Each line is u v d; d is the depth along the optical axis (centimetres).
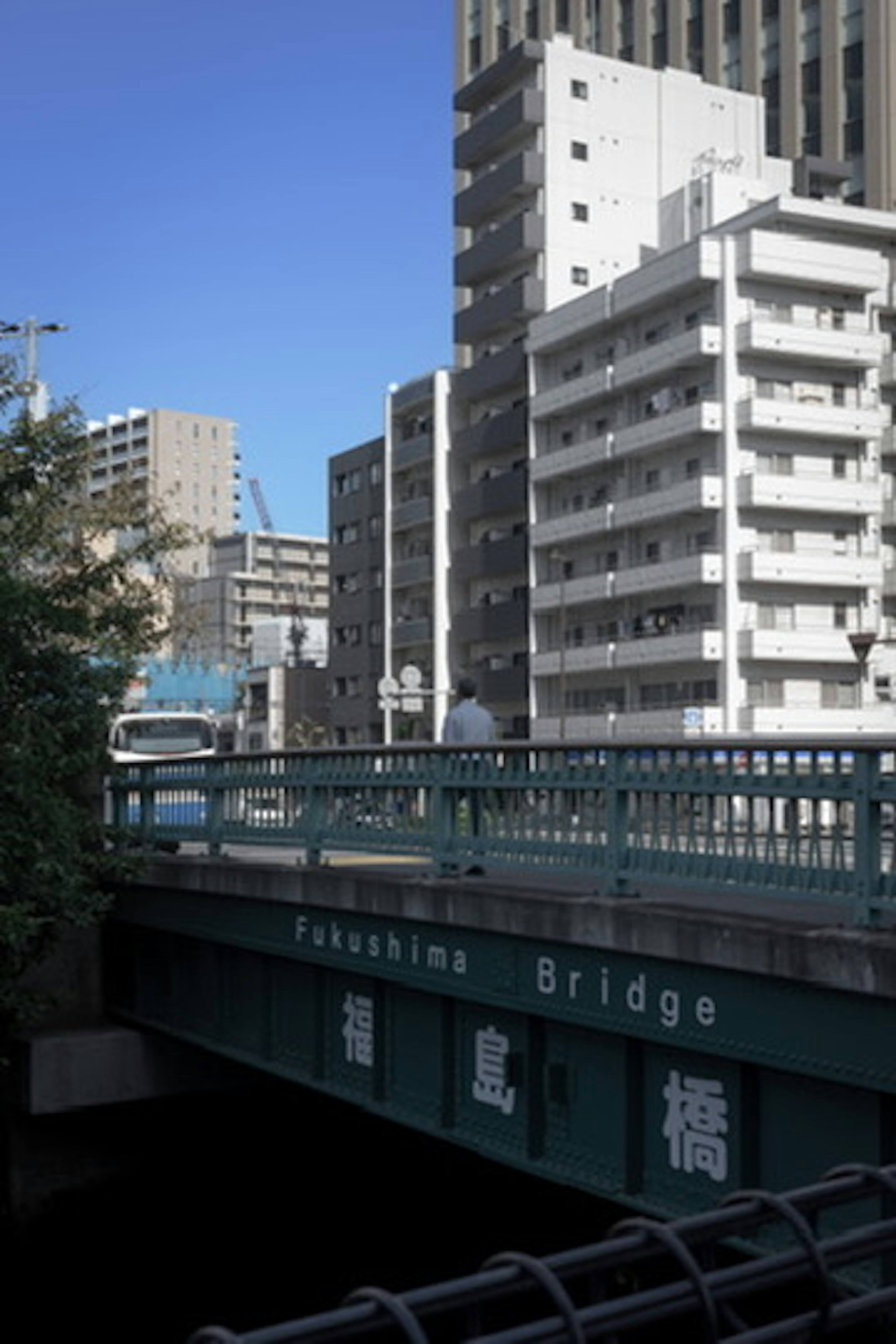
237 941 1259
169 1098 1521
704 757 806
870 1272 687
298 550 15050
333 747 1161
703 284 5772
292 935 1172
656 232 7119
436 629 7269
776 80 7494
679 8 7969
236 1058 1294
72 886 1367
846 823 727
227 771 1328
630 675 6150
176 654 4412
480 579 7150
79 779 1539
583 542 6438
